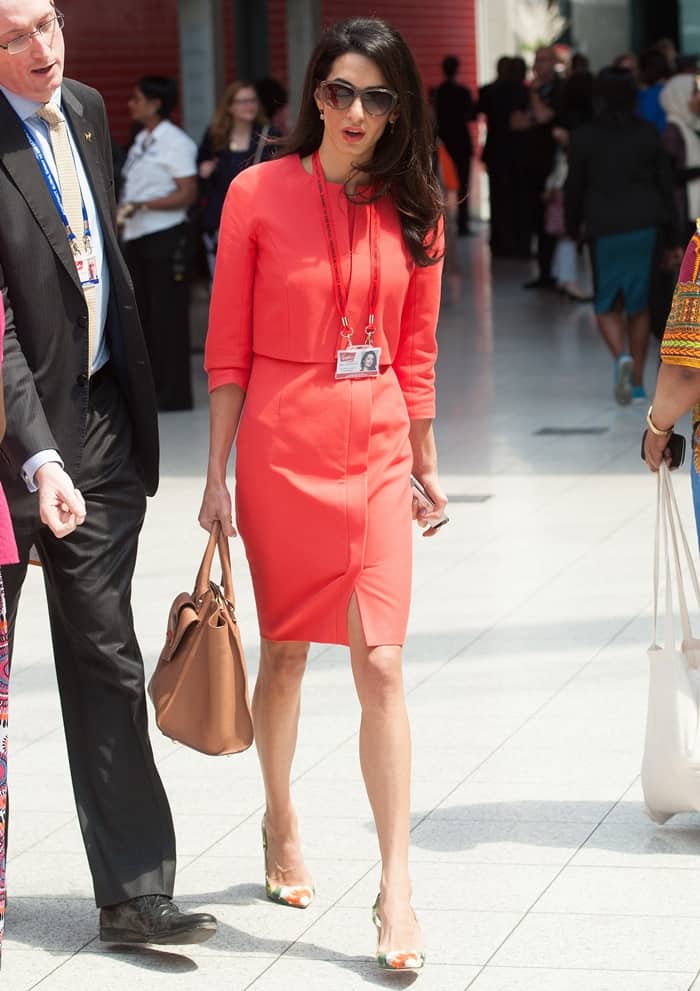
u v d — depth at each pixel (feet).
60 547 30.63
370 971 29.63
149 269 91.81
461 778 38.70
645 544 60.34
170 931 30.22
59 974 30.01
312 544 30.68
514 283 153.07
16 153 29.25
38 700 45.91
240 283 30.99
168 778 39.81
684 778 34.01
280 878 32.78
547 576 56.54
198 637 29.68
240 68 153.99
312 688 45.88
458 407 91.35
